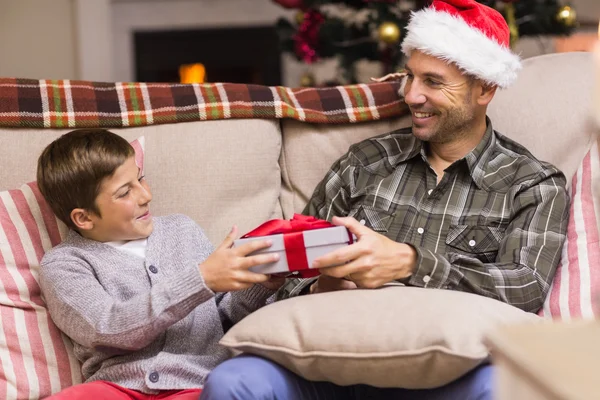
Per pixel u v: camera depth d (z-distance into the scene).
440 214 1.88
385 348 1.37
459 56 1.80
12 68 4.79
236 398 1.39
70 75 4.83
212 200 1.99
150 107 2.03
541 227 1.79
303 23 3.09
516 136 2.04
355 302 1.46
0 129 1.95
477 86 1.87
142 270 1.71
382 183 1.95
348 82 3.18
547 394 0.75
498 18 1.95
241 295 1.78
